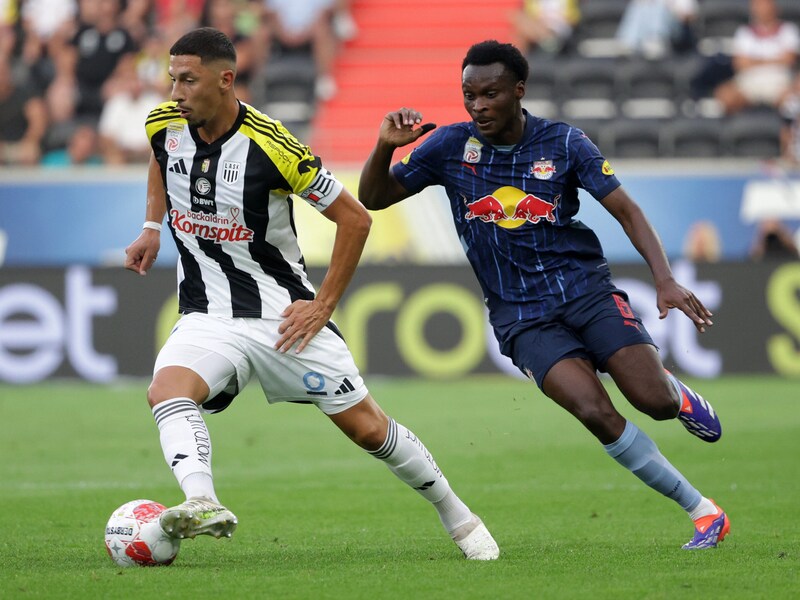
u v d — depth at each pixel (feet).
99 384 171.01
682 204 185.06
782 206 183.62
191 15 221.05
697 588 51.52
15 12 221.66
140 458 108.58
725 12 224.53
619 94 215.10
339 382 59.11
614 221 182.60
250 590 51.34
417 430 124.16
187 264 60.08
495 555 60.59
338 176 190.49
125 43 216.33
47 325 171.83
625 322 62.23
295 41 225.56
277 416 142.92
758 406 139.44
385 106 226.17
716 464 101.45
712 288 170.09
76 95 214.69
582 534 70.33
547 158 63.05
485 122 61.67
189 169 58.08
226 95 57.11
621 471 98.94
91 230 191.01
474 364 169.89
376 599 49.44
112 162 207.00
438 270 170.09
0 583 53.01
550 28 225.97
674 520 75.92
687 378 168.86
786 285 169.78
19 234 191.01
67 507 81.61
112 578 54.13
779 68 211.61
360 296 170.30
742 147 202.08
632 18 222.89
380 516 78.43
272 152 57.31
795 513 77.77
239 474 98.94
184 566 58.08
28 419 136.56
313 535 70.49
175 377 57.36
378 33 238.68
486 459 105.81
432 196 180.86
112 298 171.63
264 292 59.16
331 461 106.73
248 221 58.18
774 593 50.44
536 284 63.72
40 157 209.56
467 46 237.66
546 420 132.46
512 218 63.52
